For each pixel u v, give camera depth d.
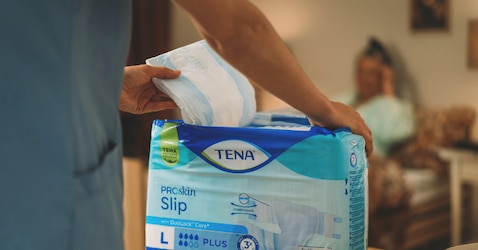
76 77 0.66
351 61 5.70
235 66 0.81
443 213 4.47
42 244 0.65
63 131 0.65
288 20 6.03
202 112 0.92
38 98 0.65
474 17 5.15
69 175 0.66
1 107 0.65
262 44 0.78
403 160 4.90
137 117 5.83
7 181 0.65
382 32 5.56
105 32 0.71
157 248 0.94
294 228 0.85
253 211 0.87
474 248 0.88
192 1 0.73
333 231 0.84
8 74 0.65
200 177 0.90
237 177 0.88
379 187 4.03
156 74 0.95
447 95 5.31
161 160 0.93
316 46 5.88
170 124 0.92
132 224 1.90
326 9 5.80
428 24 5.35
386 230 4.02
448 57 5.29
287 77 0.81
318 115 0.86
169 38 6.19
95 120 0.71
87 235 0.68
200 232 0.91
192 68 0.97
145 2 5.97
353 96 5.29
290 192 0.85
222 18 0.74
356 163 0.85
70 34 0.66
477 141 4.82
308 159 0.84
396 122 4.85
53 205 0.65
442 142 4.88
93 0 0.69
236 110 0.96
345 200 0.83
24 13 0.65
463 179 4.23
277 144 0.85
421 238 4.26
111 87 0.74
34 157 0.65
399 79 5.52
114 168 0.74
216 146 0.89
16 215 0.65
